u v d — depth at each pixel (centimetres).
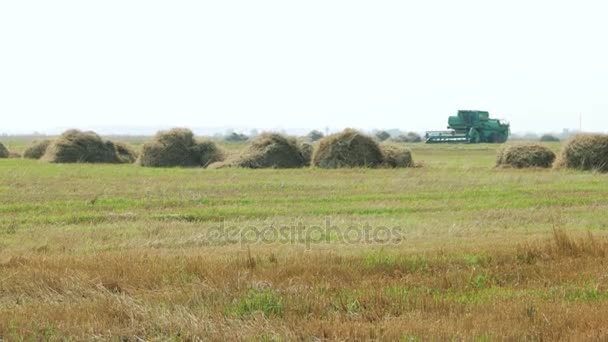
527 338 1337
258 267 1847
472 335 1331
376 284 1703
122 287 1662
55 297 1584
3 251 2116
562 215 2934
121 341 1340
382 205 3209
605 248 2067
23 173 4631
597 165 5431
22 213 2861
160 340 1342
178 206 3123
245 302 1531
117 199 3281
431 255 1977
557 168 5631
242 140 16238
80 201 3206
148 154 6088
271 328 1383
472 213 2966
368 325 1401
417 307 1536
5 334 1339
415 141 15988
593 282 1736
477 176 4731
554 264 1923
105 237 2359
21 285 1645
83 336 1334
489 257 1966
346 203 3281
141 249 2162
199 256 1947
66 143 6356
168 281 1705
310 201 3344
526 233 2477
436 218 2820
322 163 5831
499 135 13350
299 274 1791
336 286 1681
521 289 1702
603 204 3278
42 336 1335
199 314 1456
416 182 4272
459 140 13200
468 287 1706
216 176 4628
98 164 6100
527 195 3625
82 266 1812
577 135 5619
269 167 5788
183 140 6153
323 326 1387
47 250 2147
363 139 5888
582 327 1389
